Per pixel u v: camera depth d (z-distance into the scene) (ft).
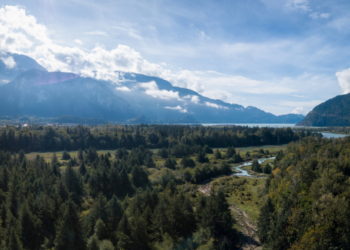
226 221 216.13
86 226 212.43
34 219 212.23
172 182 320.09
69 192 290.56
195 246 203.41
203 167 468.34
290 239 188.03
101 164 417.49
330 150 335.88
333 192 200.23
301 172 237.45
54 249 187.01
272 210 228.02
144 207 240.12
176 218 219.61
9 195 250.37
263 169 492.54
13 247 173.58
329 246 168.25
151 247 196.85
